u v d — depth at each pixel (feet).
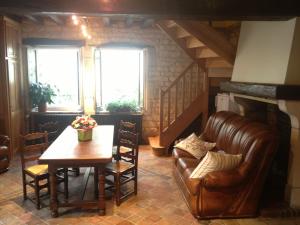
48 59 19.88
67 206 10.68
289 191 11.26
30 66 19.44
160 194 12.62
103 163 10.24
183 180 11.98
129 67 20.49
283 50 11.01
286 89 10.29
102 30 19.43
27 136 11.60
